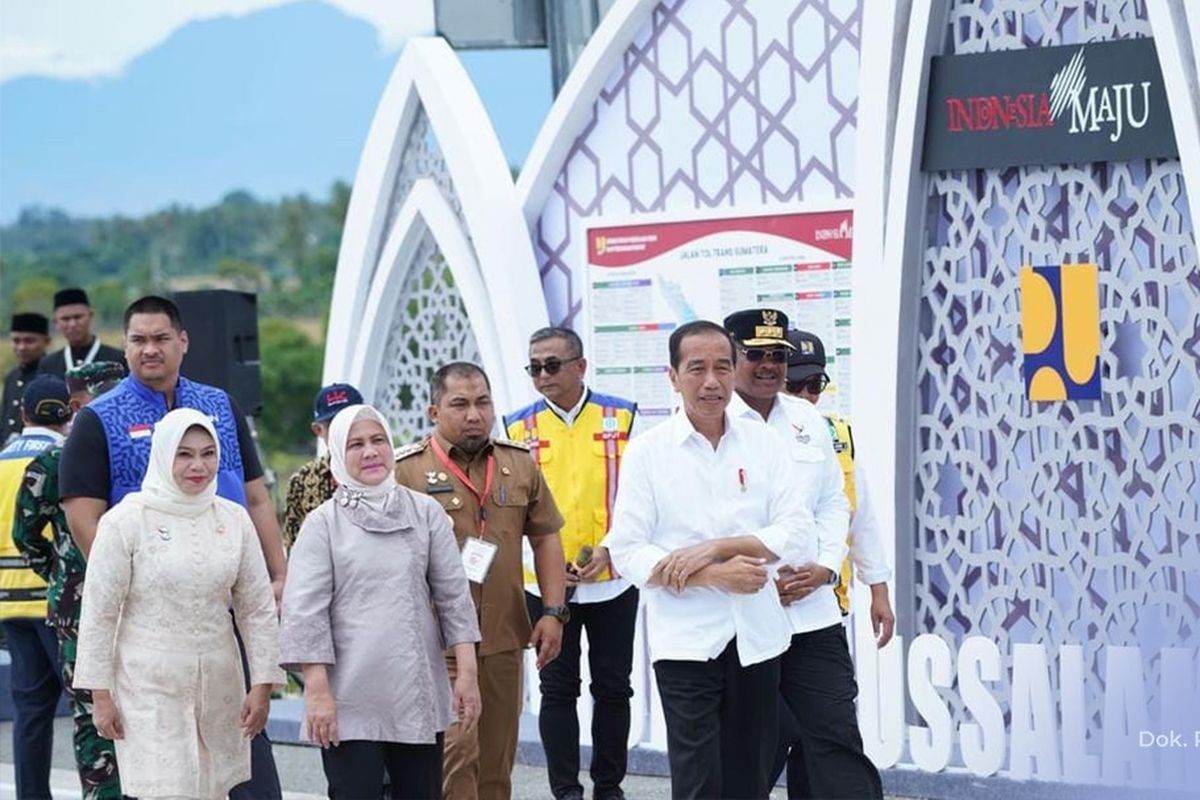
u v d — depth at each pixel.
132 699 11.96
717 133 16.58
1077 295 14.59
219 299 19.78
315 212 131.38
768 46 16.25
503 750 12.83
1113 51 14.32
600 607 14.51
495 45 19.41
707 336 11.27
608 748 14.59
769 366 11.84
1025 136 14.68
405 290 19.22
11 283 140.62
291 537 14.12
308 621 11.38
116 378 15.25
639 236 16.89
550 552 13.01
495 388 17.80
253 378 20.02
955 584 15.21
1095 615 14.63
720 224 16.44
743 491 11.34
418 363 19.14
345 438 11.55
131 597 12.03
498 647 12.74
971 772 14.55
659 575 11.23
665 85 16.86
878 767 14.91
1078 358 14.59
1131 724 14.14
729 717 11.43
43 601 15.07
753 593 11.19
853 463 12.52
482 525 12.70
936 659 14.67
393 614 11.47
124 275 140.62
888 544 15.16
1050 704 14.34
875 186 15.23
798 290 16.06
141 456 12.94
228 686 12.20
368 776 11.41
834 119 15.91
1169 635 14.34
